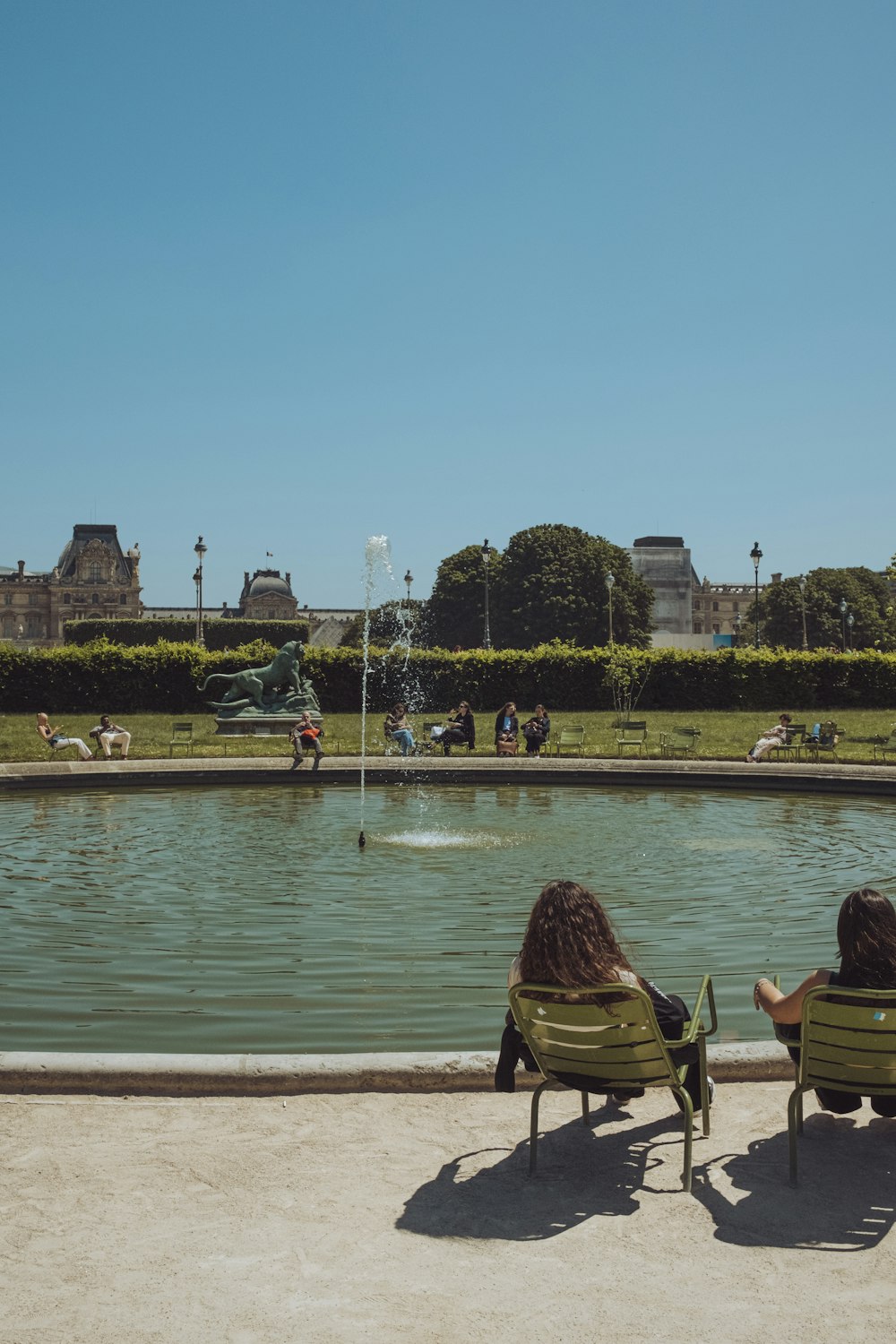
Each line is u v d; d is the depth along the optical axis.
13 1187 4.41
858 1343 3.41
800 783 20.88
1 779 20.52
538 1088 4.69
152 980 8.20
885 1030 4.43
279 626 107.56
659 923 10.13
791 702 44.75
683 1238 4.06
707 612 173.38
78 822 16.56
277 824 16.31
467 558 86.31
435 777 22.30
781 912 10.55
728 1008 7.64
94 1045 6.80
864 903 4.71
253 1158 4.71
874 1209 4.30
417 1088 5.50
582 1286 3.74
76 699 41.97
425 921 10.12
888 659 45.03
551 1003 4.55
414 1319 3.54
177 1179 4.50
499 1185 4.49
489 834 15.35
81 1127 5.00
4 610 162.25
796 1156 4.52
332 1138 4.93
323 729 34.12
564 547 79.81
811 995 4.48
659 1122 5.16
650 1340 3.43
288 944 9.25
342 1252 3.95
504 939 9.45
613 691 44.47
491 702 44.75
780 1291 3.71
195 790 20.78
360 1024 7.20
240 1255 3.92
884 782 20.11
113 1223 4.14
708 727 36.53
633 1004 4.48
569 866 12.91
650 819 16.98
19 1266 3.83
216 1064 5.46
